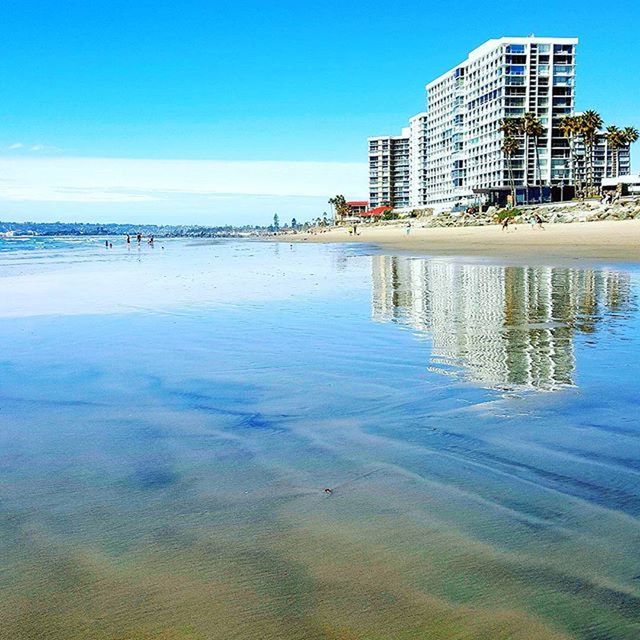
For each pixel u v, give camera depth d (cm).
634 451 497
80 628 287
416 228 12731
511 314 1289
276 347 991
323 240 10319
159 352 976
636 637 273
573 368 800
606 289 1698
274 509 409
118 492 442
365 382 752
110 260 4503
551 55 14000
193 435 570
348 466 482
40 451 533
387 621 287
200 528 384
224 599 307
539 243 4941
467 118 16250
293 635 279
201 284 2209
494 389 704
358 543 359
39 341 1102
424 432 561
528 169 14175
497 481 445
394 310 1388
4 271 3209
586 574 321
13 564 344
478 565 332
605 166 18275
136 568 338
